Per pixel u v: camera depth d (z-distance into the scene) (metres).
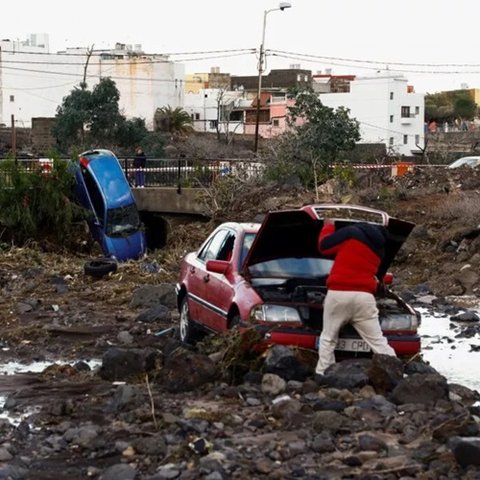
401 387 9.72
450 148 61.91
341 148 33.59
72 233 30.98
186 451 8.09
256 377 10.58
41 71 84.50
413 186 31.14
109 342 14.41
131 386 10.02
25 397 10.61
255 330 10.93
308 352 11.07
